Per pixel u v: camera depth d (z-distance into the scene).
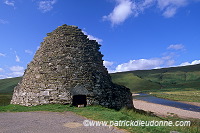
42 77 13.46
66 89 12.55
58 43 14.91
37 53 15.95
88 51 15.07
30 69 15.12
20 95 14.26
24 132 5.97
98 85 13.56
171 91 90.69
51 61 14.02
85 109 11.07
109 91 14.08
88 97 12.66
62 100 12.27
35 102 12.65
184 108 33.03
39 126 6.79
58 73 13.25
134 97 61.75
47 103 12.33
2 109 11.33
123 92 15.62
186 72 173.50
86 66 14.05
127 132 6.42
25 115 9.20
